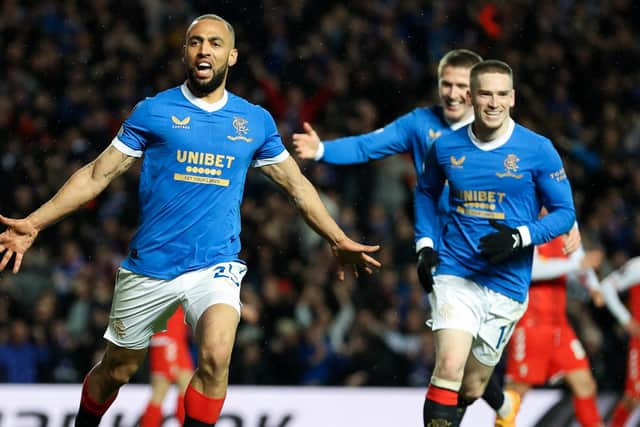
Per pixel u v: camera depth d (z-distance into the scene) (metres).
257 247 19.50
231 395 13.88
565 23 27.62
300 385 17.11
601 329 19.22
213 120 8.52
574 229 10.07
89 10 24.12
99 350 16.98
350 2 25.52
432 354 17.72
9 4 23.83
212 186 8.53
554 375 13.40
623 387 18.69
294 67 23.73
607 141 24.17
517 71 25.58
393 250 20.08
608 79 26.42
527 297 10.14
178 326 13.86
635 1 28.89
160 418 13.72
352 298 18.53
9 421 13.16
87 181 8.50
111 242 19.66
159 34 24.02
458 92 10.75
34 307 17.69
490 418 14.09
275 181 9.13
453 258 9.89
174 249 8.55
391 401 14.27
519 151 9.65
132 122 8.49
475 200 9.76
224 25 8.55
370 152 11.16
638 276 13.73
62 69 22.72
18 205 19.98
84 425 9.45
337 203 21.12
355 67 24.25
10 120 21.38
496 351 10.06
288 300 18.12
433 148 9.98
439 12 26.23
